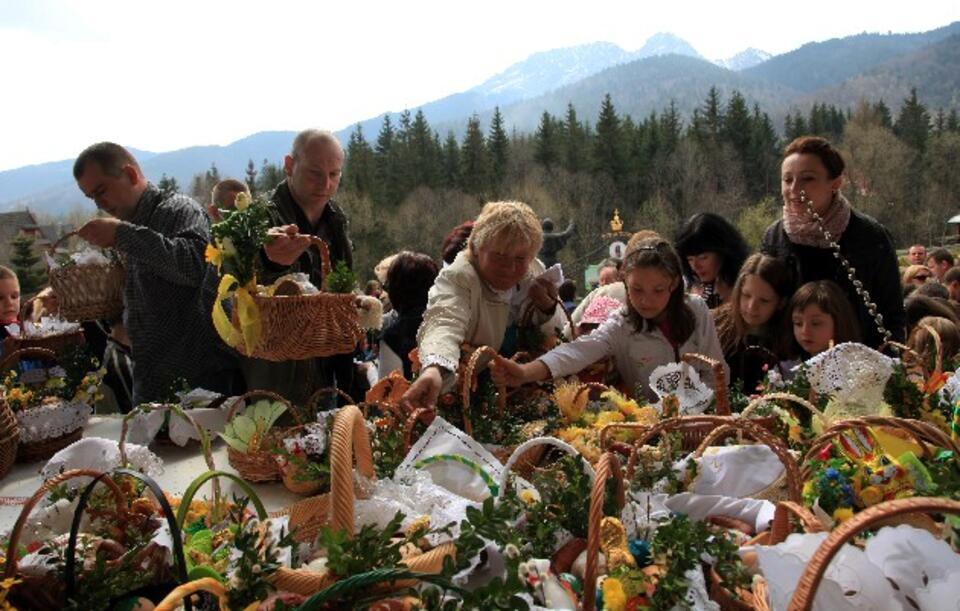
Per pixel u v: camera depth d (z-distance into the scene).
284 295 2.43
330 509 1.39
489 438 2.35
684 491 1.81
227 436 2.37
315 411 2.64
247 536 1.32
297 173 3.43
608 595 1.30
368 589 1.25
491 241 2.68
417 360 2.76
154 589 1.42
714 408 2.45
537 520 1.57
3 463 2.51
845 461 1.76
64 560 1.45
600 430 2.00
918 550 1.23
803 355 3.15
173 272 3.07
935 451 1.82
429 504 1.71
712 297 3.98
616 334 2.93
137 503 1.79
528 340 3.06
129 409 3.94
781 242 3.58
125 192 3.29
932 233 43.94
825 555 1.02
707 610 1.31
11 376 2.98
